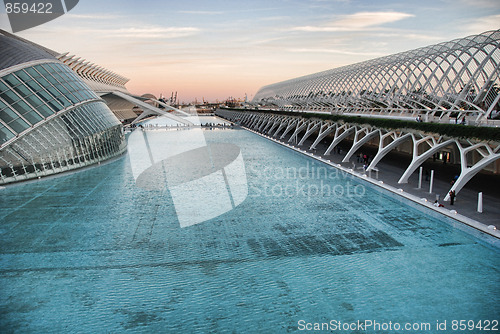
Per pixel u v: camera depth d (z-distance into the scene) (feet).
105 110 191.31
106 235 73.61
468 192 96.78
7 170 119.65
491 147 88.43
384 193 102.83
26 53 157.48
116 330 43.34
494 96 116.78
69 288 52.95
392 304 47.60
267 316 45.65
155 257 63.26
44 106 140.36
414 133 115.03
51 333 42.93
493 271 55.47
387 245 66.13
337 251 64.13
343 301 48.57
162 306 48.24
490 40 111.96
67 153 141.79
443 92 135.95
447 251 62.80
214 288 52.60
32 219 83.82
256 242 69.21
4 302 49.34
